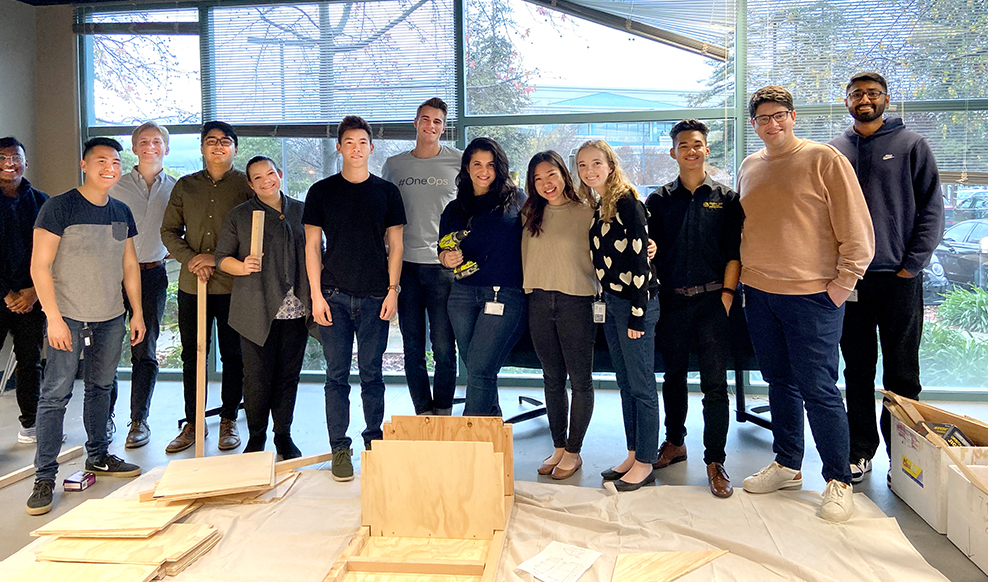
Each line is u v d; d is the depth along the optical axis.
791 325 2.43
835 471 2.42
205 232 3.19
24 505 2.63
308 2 4.33
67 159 4.60
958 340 3.96
